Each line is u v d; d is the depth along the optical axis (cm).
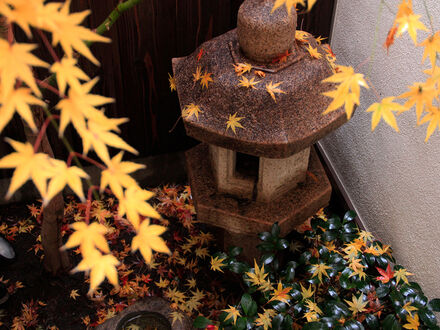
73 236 119
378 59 268
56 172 110
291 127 208
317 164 283
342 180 344
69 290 310
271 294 252
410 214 257
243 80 212
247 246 295
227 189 267
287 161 248
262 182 254
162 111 333
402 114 251
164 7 284
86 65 294
